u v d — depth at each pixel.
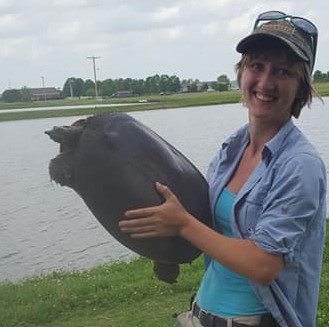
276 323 2.69
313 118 50.34
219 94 125.62
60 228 16.09
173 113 75.31
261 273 2.48
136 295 7.56
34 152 38.69
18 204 20.14
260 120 2.73
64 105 102.81
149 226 2.56
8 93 128.00
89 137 2.73
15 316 6.97
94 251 13.45
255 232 2.53
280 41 2.60
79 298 7.51
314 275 2.66
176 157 2.88
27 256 13.38
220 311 2.76
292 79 2.67
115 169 2.67
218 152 3.03
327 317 6.00
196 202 2.79
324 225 2.67
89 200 2.74
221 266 2.77
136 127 2.81
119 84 126.00
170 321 6.70
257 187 2.63
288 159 2.57
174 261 2.79
